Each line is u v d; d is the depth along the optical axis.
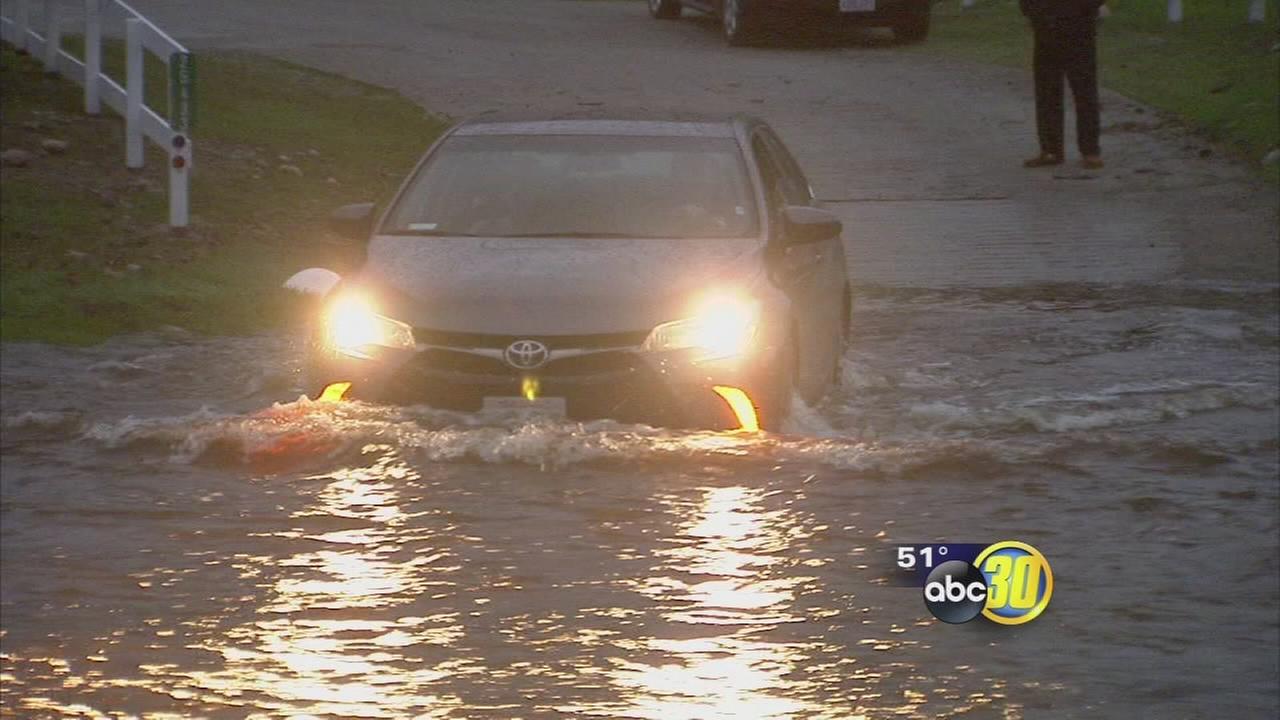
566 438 26.45
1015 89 81.81
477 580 20.94
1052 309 46.00
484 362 27.12
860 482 25.48
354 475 25.53
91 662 18.16
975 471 26.25
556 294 27.55
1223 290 49.00
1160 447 27.88
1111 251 54.88
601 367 27.02
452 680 17.64
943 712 16.83
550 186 31.20
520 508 23.98
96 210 50.78
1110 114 75.31
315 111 69.25
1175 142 70.12
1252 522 23.73
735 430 27.36
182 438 27.66
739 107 76.31
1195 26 96.19
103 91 61.34
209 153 59.44
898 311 45.81
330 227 31.17
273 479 25.55
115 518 23.69
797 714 16.73
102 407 31.38
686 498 24.50
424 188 31.69
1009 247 55.53
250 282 45.41
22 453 27.30
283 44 85.19
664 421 27.16
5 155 54.66
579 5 113.44
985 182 64.69
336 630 19.17
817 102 78.12
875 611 19.84
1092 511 24.20
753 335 27.62
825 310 33.34
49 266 44.47
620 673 17.84
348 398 27.91
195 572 21.27
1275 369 36.88
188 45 81.44
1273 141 68.12
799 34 100.56
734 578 21.06
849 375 36.06
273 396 32.91
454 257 29.03
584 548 22.23
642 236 29.94
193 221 51.28
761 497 24.59
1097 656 18.45
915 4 94.50
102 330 39.31
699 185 31.17
